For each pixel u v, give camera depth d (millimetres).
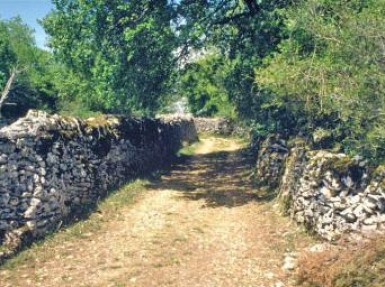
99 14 18906
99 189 16422
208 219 14898
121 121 21031
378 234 9562
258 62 19750
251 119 23000
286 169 16359
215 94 44750
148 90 21984
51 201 12750
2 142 11750
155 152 25812
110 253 11523
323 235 11680
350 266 8664
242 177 22953
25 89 39719
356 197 11164
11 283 9609
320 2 12195
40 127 13094
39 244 11672
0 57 45688
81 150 15516
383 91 9844
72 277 9984
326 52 12078
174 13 19594
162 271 10312
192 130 47469
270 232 13102
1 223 11273
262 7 19922
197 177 23500
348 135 13148
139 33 19094
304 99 11977
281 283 9523
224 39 22000
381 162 11102
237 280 9812
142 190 19109
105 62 19391
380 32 9773
